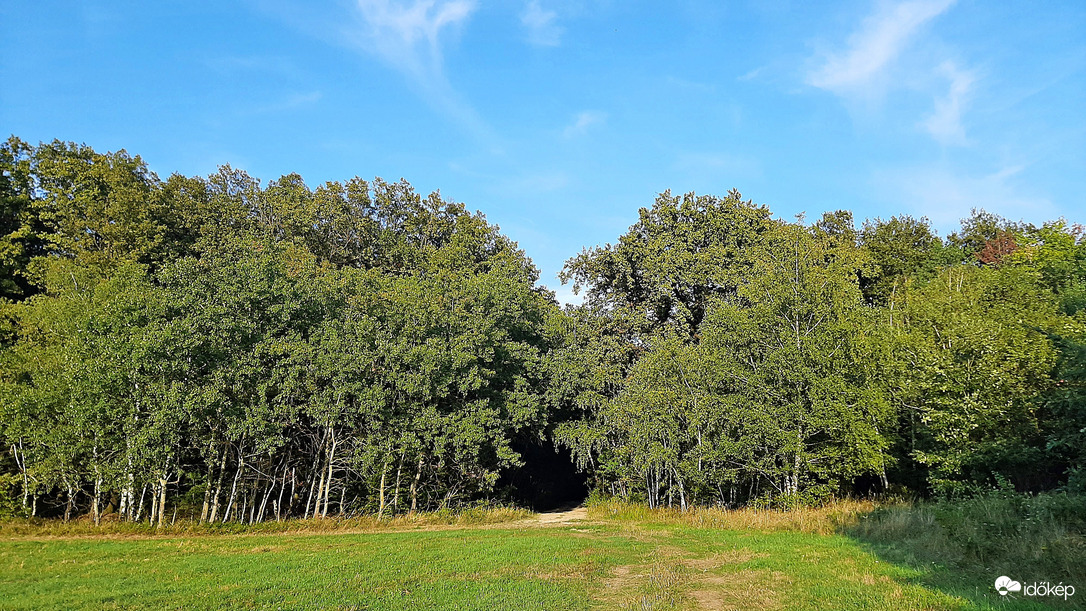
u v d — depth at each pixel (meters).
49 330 27.38
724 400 26.75
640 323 38.59
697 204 41.22
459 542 20.59
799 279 27.61
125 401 24.34
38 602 11.97
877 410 23.11
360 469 28.55
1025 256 34.19
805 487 26.11
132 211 36.47
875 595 10.21
